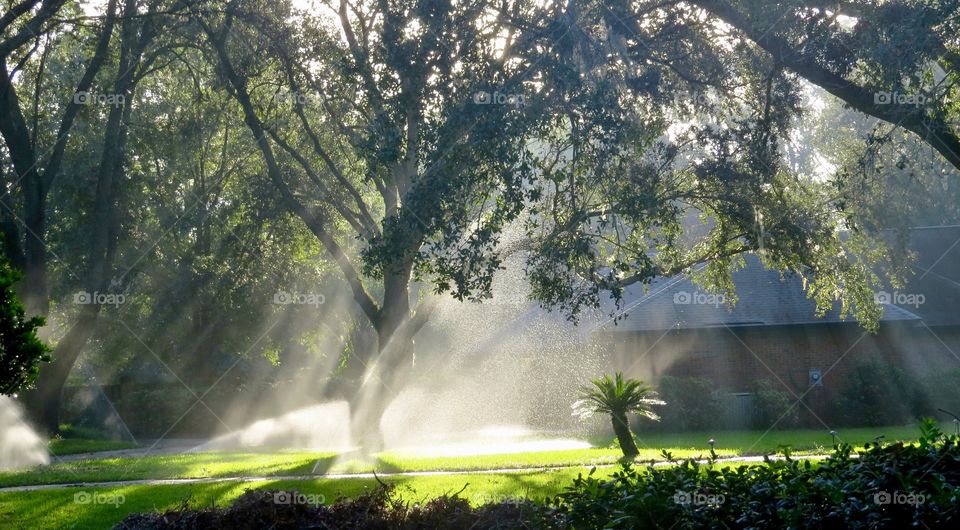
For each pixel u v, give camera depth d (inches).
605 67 650.8
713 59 705.0
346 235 1467.8
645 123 697.0
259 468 777.6
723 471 300.5
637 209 669.9
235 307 1535.4
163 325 1627.7
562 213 705.0
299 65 979.3
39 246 1262.3
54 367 1316.4
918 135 659.4
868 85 636.1
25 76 1391.5
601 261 799.7
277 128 1090.7
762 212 745.0
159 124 1424.7
